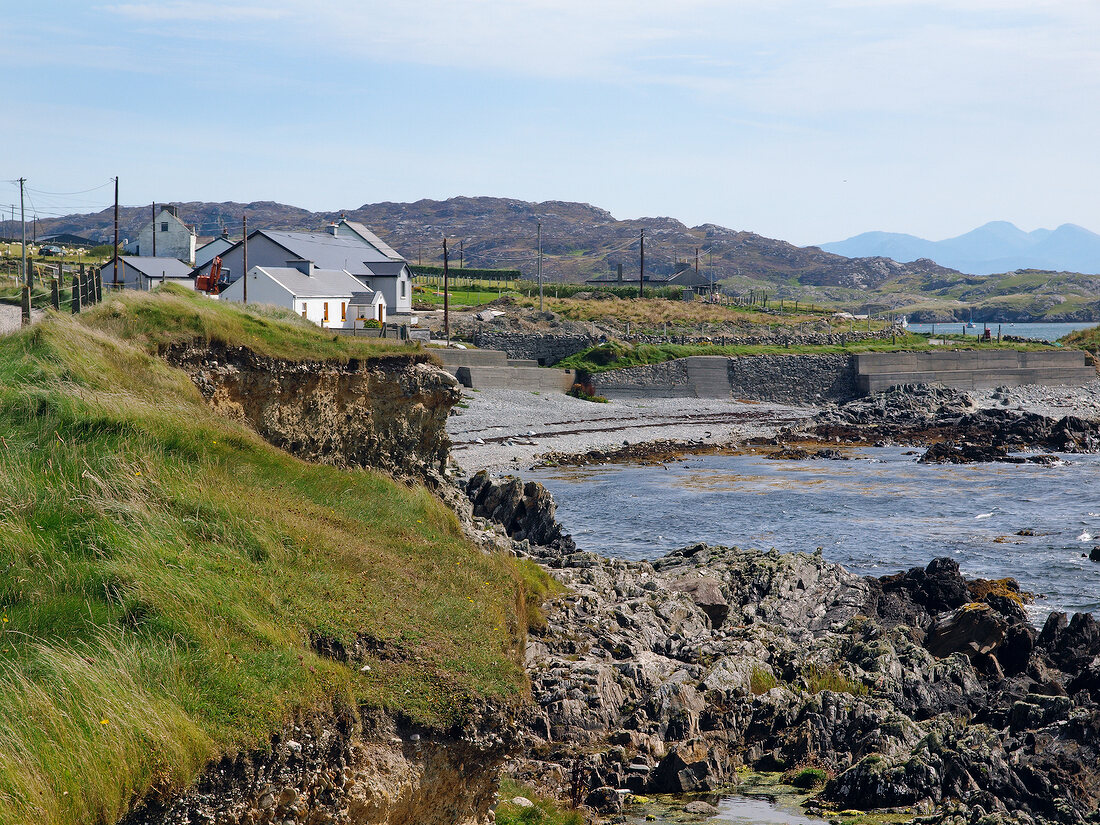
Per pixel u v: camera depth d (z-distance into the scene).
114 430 17.36
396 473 31.97
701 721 23.00
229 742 10.53
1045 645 30.61
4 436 16.09
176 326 26.48
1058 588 39.28
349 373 30.70
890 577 38.31
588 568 34.88
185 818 9.85
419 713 12.50
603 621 28.41
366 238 126.50
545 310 130.00
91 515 13.63
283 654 12.08
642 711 23.09
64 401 17.52
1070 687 27.31
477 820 13.11
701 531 49.69
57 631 11.27
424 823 12.31
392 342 34.22
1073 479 66.56
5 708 9.65
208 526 14.66
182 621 11.83
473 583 17.19
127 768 9.64
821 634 31.81
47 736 9.51
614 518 52.66
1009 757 21.69
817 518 52.97
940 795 20.05
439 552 18.44
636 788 20.28
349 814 11.14
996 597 35.25
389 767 11.84
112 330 24.98
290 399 28.56
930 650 30.11
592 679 23.41
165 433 18.06
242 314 30.66
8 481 13.95
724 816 19.08
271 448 20.77
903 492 61.19
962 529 50.41
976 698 26.56
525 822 16.75
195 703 10.73
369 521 18.88
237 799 10.29
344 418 30.47
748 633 30.34
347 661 12.97
